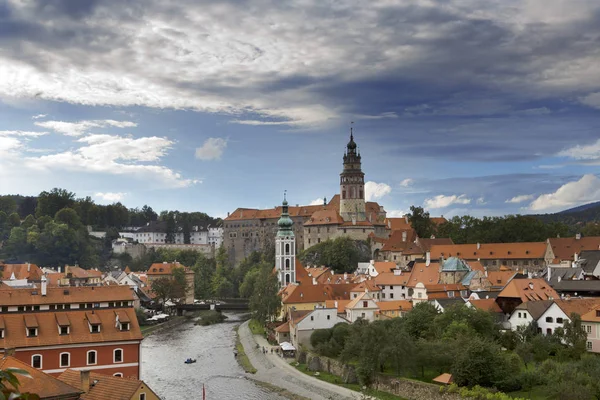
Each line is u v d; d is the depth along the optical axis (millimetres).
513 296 170875
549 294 174375
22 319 126250
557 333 142000
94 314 132000
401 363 139750
